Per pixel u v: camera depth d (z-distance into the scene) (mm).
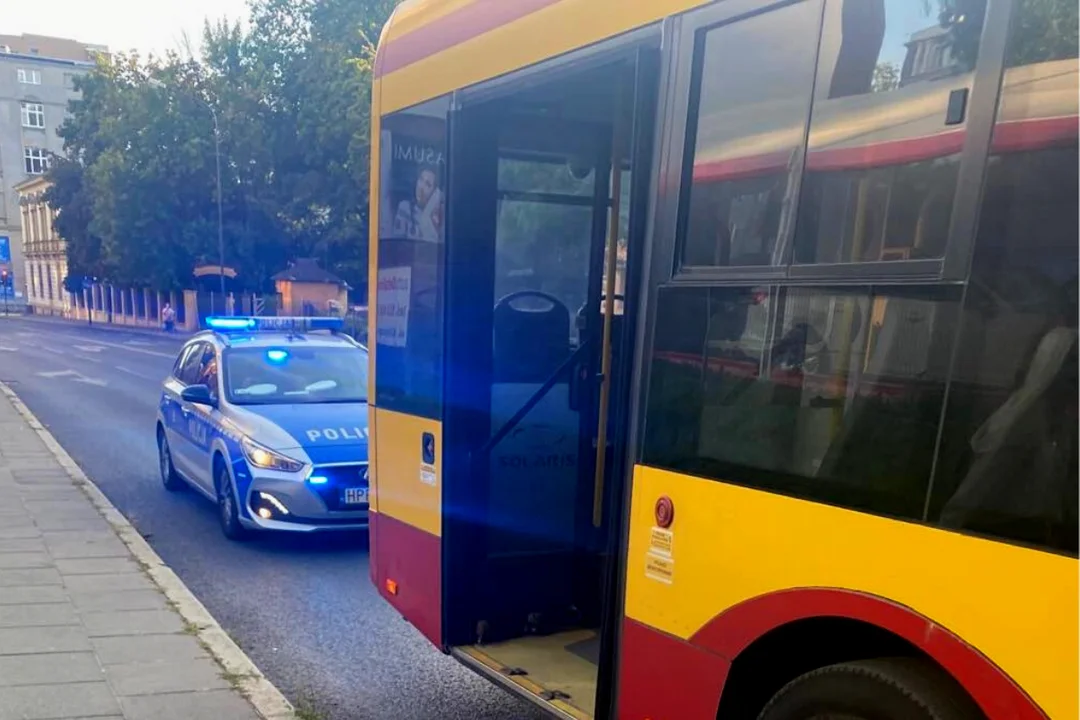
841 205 2174
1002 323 1851
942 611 1929
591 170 4008
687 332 2570
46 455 10453
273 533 7441
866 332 2109
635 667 2736
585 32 3020
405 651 5039
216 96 38031
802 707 2271
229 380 7969
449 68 3768
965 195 1918
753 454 2363
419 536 4031
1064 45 1765
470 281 3787
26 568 5945
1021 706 1789
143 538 7141
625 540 2777
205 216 39625
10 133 88750
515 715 4246
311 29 36750
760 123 2373
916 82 2012
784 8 2305
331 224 36906
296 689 4512
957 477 1915
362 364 8570
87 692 4102
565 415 4047
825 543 2172
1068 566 1723
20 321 68375
